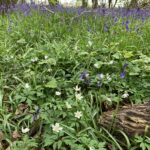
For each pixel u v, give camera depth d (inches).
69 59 47.3
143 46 54.4
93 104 38.8
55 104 38.1
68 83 41.9
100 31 64.4
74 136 31.8
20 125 35.9
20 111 38.1
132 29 63.6
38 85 40.5
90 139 31.3
